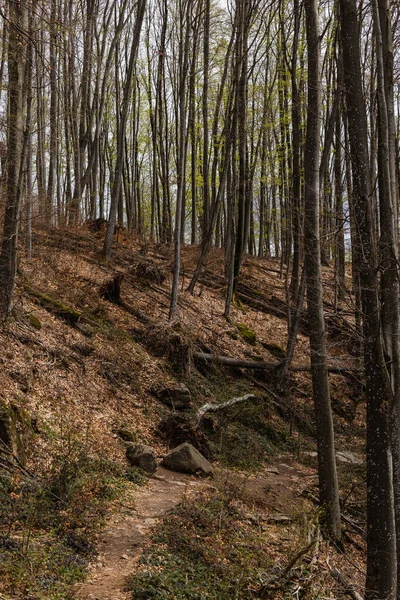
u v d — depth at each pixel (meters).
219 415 14.98
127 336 15.54
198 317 19.50
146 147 37.25
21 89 11.43
